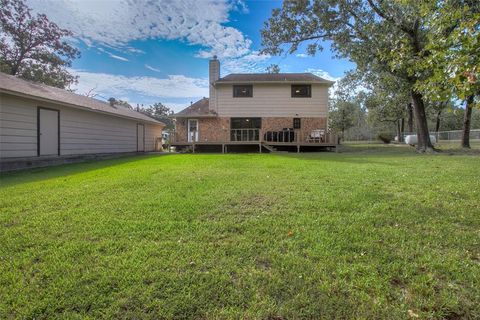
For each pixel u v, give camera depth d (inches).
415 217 126.6
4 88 325.7
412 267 83.7
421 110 503.8
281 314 65.2
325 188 186.4
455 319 64.2
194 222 122.6
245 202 153.6
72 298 69.9
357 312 65.3
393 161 348.5
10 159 344.5
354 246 97.8
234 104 669.9
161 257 90.4
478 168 269.1
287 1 502.3
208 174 251.3
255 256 91.3
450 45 121.9
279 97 661.9
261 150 627.5
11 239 105.4
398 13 403.2
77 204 153.5
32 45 784.9
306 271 81.8
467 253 92.8
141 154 641.0
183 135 689.0
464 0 137.9
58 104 419.5
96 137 524.1
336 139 577.9
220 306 67.7
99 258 90.0
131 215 132.9
